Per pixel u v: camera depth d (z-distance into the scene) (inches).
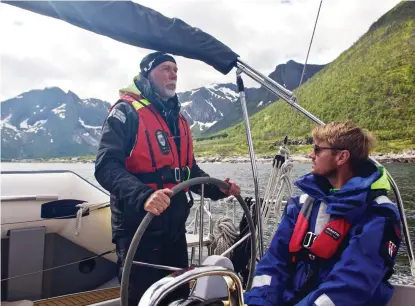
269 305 45.9
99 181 56.6
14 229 71.6
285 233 50.5
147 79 64.7
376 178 44.4
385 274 41.1
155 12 58.2
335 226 43.6
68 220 79.0
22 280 72.4
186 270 35.7
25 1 44.0
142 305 32.9
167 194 44.7
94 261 86.8
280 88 66.2
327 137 47.8
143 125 60.1
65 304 71.4
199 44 62.8
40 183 76.4
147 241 58.0
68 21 48.9
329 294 39.2
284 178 70.9
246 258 75.2
